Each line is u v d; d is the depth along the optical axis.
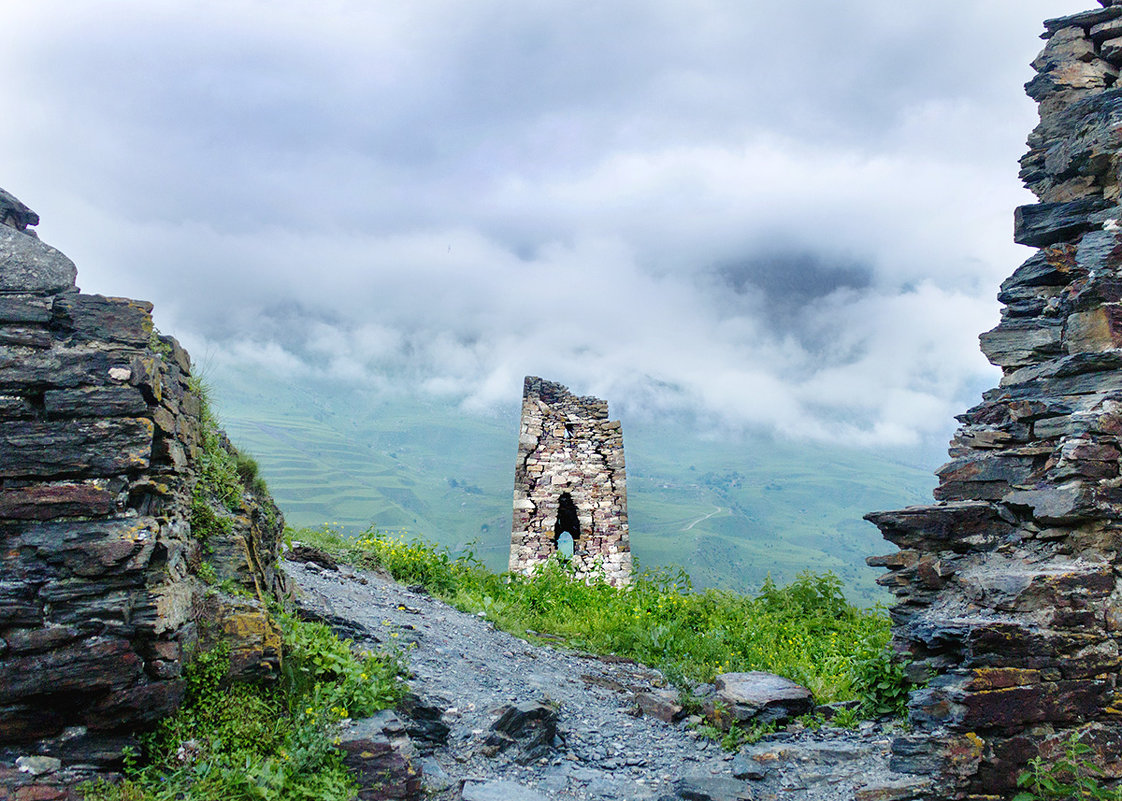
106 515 6.57
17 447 6.49
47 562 6.35
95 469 6.62
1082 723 7.93
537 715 9.40
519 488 25.19
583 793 8.18
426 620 12.98
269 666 7.56
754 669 13.62
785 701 10.08
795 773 8.52
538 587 18.39
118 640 6.41
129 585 6.54
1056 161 10.84
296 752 6.96
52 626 6.29
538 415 25.81
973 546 9.39
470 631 13.27
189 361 8.57
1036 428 9.48
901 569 9.70
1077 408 9.27
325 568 14.54
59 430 6.60
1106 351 9.38
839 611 17.89
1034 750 7.71
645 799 8.10
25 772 6.12
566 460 25.47
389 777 7.16
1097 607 8.28
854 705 10.34
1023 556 9.02
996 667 7.80
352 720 7.74
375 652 9.68
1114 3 11.46
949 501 10.05
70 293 6.96
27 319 6.72
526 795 7.73
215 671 7.24
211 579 7.86
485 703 9.76
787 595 18.33
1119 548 8.60
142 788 6.38
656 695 11.06
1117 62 11.56
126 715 6.48
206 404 9.09
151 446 6.87
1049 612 8.14
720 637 14.94
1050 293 10.82
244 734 7.07
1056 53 11.65
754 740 9.49
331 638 8.99
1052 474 9.11
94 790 6.19
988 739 7.68
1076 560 8.70
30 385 6.62
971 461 9.95
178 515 7.56
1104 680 8.09
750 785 8.19
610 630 15.86
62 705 6.38
